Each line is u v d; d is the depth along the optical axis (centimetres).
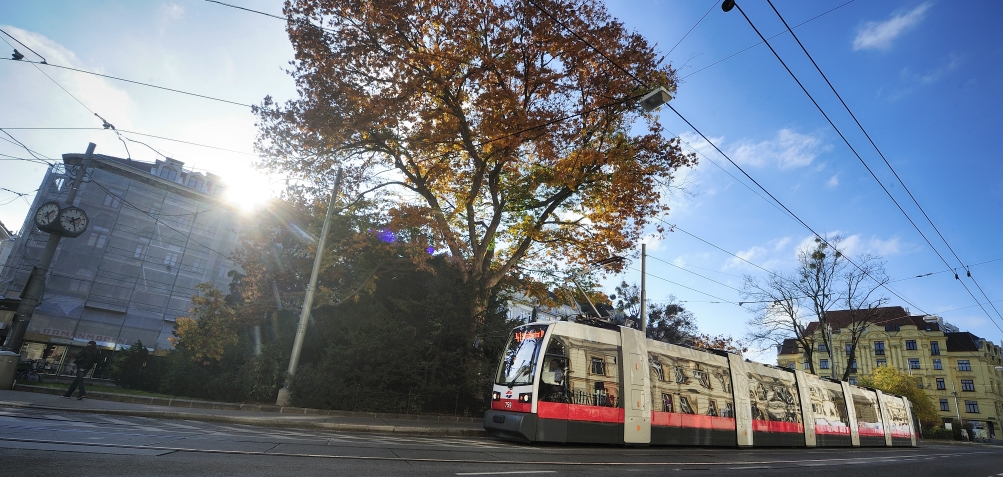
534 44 1975
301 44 1966
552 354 1323
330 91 1989
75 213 2008
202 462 627
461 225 2512
